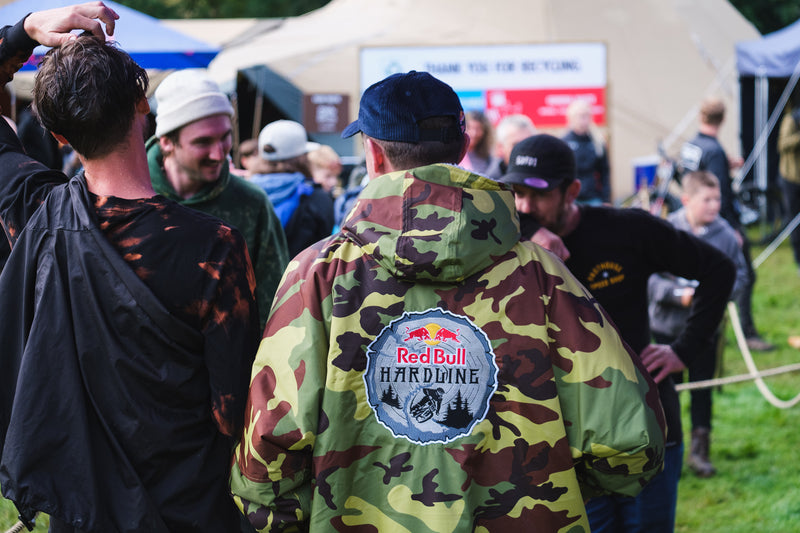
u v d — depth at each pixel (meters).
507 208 1.69
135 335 1.72
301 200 4.29
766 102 12.54
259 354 1.67
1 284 1.79
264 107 10.66
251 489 1.63
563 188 2.58
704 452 4.91
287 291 1.68
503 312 1.65
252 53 10.97
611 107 11.18
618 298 2.70
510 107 11.01
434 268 1.61
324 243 1.71
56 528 1.76
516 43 10.95
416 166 1.71
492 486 1.63
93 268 1.73
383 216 1.65
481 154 7.45
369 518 1.62
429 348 1.64
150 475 1.73
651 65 11.33
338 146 10.81
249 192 3.12
